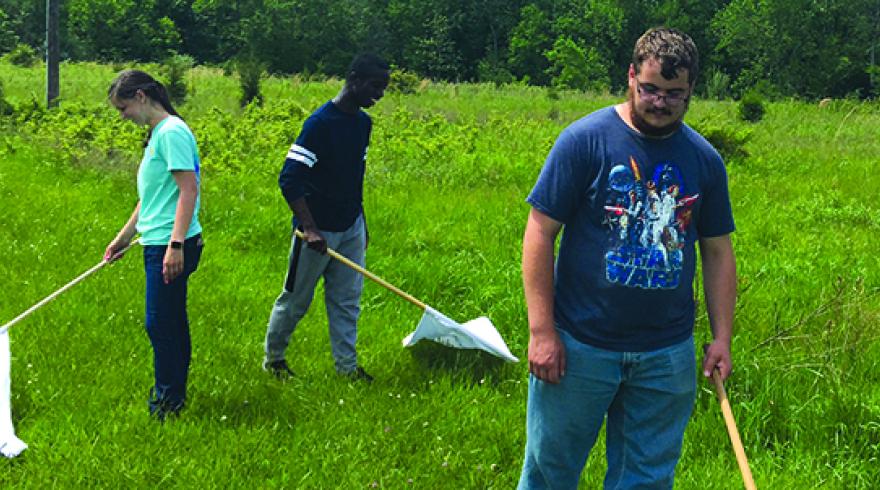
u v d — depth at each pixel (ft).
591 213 9.67
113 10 216.33
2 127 46.73
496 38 264.93
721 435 14.55
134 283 21.40
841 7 189.57
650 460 10.18
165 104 14.35
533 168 41.81
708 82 147.95
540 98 112.78
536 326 9.78
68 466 12.70
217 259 24.04
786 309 20.80
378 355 17.61
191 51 250.37
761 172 44.88
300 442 13.67
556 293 10.07
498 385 16.42
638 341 9.84
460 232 28.30
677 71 9.10
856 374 16.97
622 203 9.52
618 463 10.46
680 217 9.68
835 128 74.23
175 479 12.56
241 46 237.45
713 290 10.40
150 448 13.24
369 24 246.06
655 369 9.94
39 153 39.14
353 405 15.12
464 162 42.39
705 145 9.89
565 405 10.09
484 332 17.92
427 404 15.25
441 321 16.40
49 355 16.57
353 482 12.59
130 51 218.18
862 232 30.66
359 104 15.70
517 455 13.76
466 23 266.16
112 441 13.48
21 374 15.65
